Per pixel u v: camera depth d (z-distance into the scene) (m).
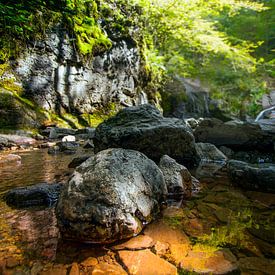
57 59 10.19
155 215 2.76
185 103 18.84
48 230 2.44
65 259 2.02
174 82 19.47
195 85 20.86
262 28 23.12
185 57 20.11
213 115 19.81
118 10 13.57
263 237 2.35
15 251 2.11
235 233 2.42
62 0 9.79
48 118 9.53
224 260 2.00
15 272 1.87
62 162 5.13
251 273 1.85
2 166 4.77
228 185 3.83
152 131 4.81
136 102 14.03
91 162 2.68
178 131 4.95
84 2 11.47
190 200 3.23
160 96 16.92
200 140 6.58
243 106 20.14
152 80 15.98
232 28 23.48
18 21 8.16
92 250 2.14
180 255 2.06
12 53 9.04
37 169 4.56
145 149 4.79
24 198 3.03
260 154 6.10
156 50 16.75
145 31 16.03
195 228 2.51
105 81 12.16
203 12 17.80
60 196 2.48
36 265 1.94
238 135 6.27
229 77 20.55
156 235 2.36
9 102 8.46
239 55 18.25
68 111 10.66
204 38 17.31
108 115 12.17
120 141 4.79
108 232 2.21
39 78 9.70
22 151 6.39
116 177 2.49
